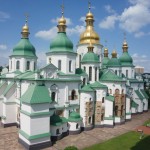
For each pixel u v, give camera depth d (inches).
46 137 1578.5
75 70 2166.6
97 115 2158.0
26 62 2283.5
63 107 1907.0
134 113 2992.1
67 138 1784.0
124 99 2389.3
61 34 2121.1
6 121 2016.5
